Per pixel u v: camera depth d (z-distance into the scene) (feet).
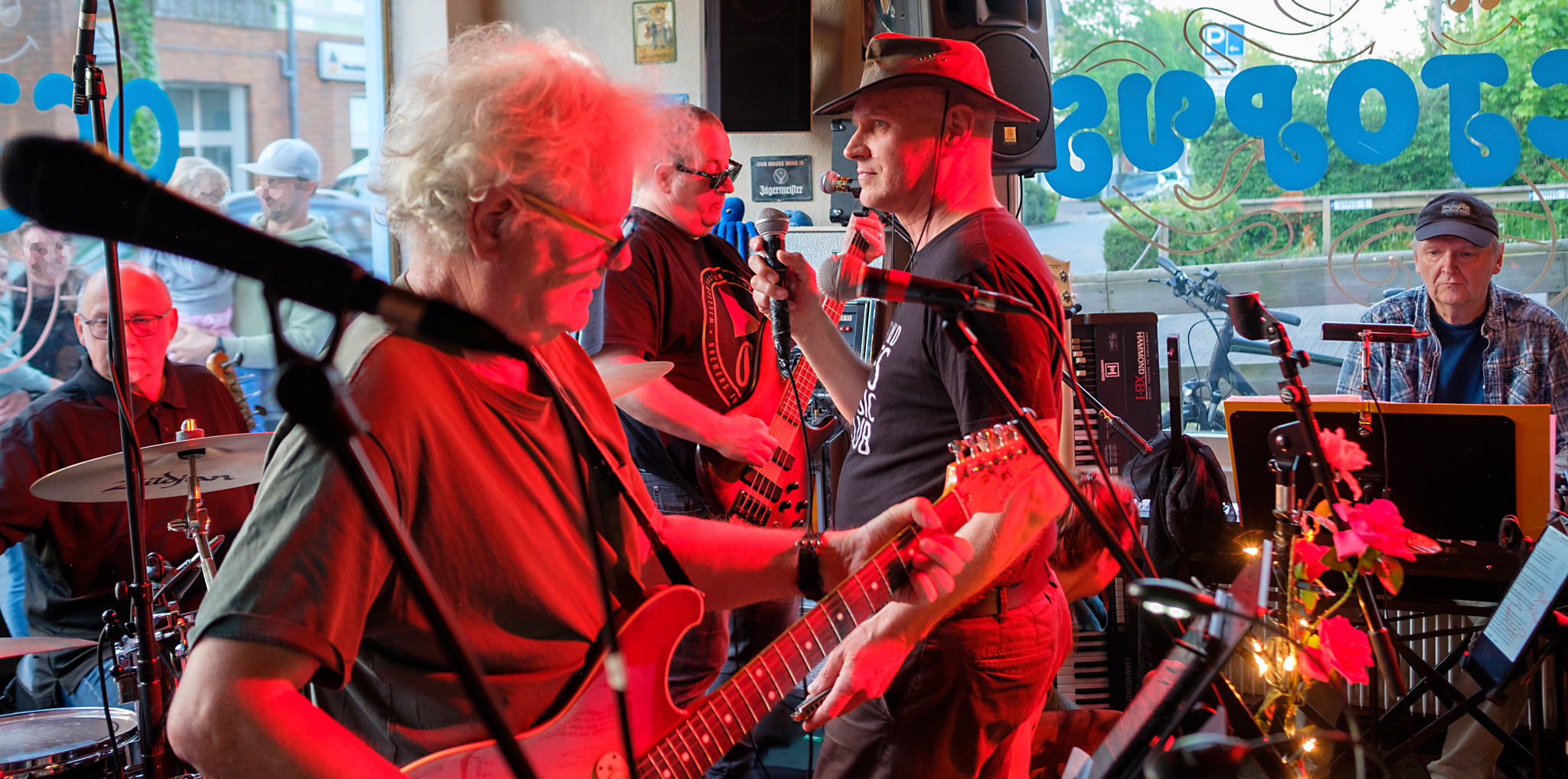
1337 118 11.55
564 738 3.38
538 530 3.24
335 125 12.41
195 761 2.65
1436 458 7.36
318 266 1.92
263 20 11.71
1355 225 11.64
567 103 3.00
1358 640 3.55
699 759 3.87
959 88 5.62
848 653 5.05
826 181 9.00
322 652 2.68
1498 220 11.16
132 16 10.57
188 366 9.42
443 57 3.18
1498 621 6.47
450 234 2.97
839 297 5.97
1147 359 9.79
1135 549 6.03
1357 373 11.15
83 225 1.70
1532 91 11.03
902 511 4.47
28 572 8.50
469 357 3.18
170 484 6.88
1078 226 12.35
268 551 2.69
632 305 7.84
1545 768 7.75
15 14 9.72
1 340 10.15
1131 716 2.97
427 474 2.95
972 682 5.25
